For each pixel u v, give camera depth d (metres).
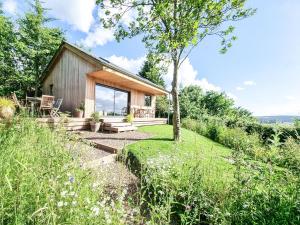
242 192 2.88
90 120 10.87
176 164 4.19
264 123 12.17
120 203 2.49
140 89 17.33
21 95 19.91
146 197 3.69
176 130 8.83
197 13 7.08
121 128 10.88
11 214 1.60
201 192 3.08
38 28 19.34
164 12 7.36
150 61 10.15
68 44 12.20
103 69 10.41
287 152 3.82
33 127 3.98
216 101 41.28
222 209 2.82
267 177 2.94
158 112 24.66
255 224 2.44
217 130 12.83
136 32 9.21
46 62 20.94
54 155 2.86
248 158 3.69
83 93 11.66
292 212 2.45
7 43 19.02
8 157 2.29
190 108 25.53
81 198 2.18
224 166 4.51
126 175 4.56
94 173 3.19
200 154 4.63
